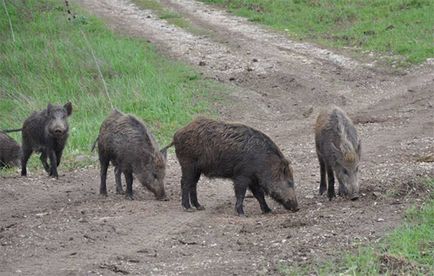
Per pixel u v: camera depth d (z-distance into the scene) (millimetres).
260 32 80062
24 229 27344
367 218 26547
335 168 30719
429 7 82500
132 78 61156
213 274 21812
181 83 61000
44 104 56500
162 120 51219
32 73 64562
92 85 60094
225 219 28453
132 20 84188
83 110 54406
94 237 26172
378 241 23547
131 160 32375
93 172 39500
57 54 67250
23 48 70938
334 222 26438
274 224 27141
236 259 23172
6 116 55312
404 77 64562
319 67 67312
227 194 33875
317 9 86625
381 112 53781
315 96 59188
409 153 39531
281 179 29312
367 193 30953
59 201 32844
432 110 53406
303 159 40719
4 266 23266
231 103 56844
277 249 23797
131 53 68375
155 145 32469
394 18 80750
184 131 30047
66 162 41688
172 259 23594
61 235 26453
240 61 68812
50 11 83750
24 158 39469
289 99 58781
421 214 26016
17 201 32969
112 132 32906
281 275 21312
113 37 74750
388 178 32906
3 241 25875
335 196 31984
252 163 29219
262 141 29422
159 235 26406
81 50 68312
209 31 80062
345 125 30969
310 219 27156
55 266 23141
